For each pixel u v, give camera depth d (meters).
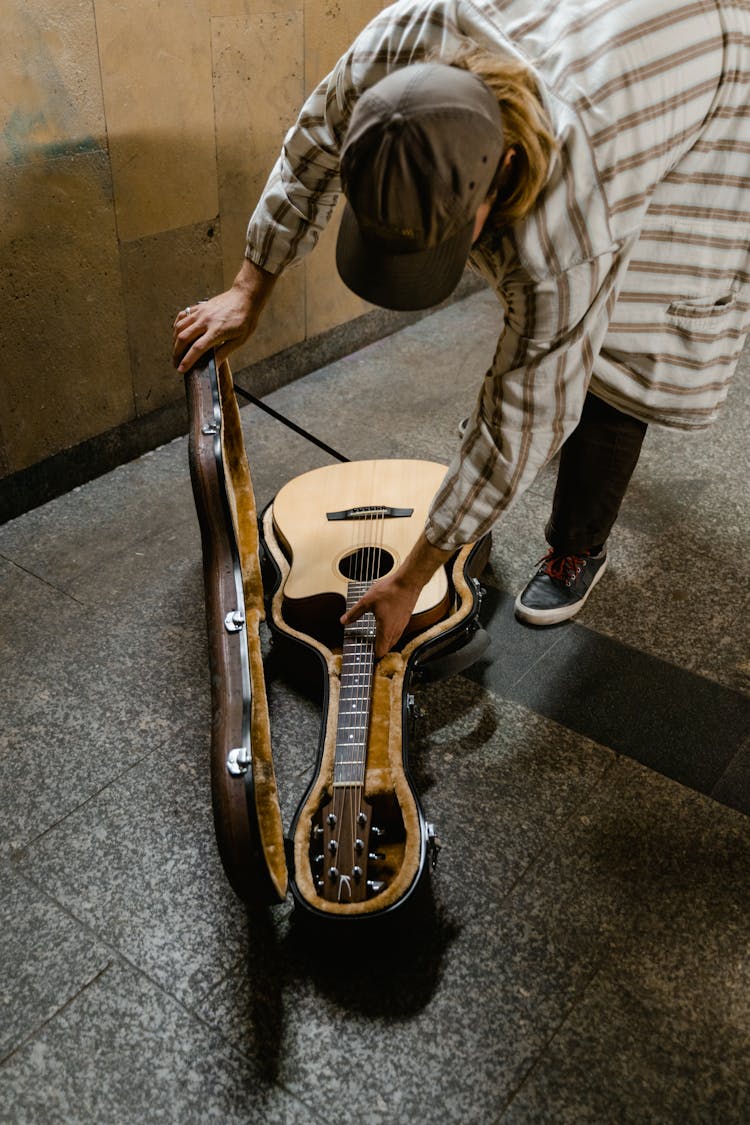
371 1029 1.18
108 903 1.32
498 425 1.17
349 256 0.95
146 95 1.97
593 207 1.00
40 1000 1.21
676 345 1.36
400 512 1.78
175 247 2.20
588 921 1.32
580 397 1.15
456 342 2.99
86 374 2.13
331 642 1.65
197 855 1.39
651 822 1.46
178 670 1.71
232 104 2.17
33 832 1.42
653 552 2.05
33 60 1.74
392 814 1.33
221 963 1.25
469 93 0.85
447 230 0.88
